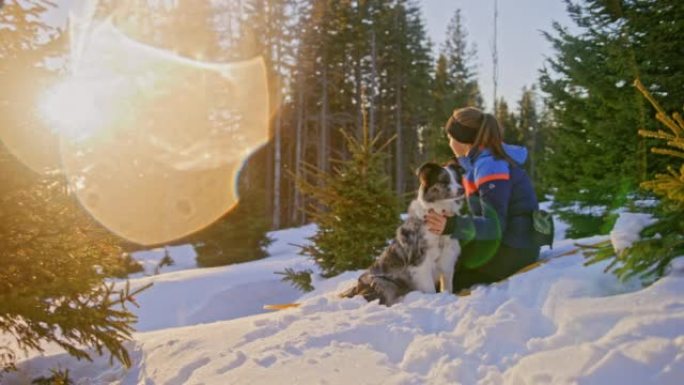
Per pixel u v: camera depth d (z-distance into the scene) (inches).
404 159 1473.9
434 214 162.1
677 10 316.8
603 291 114.3
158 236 636.7
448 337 115.1
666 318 90.4
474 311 123.1
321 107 1360.7
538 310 117.0
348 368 110.3
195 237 556.7
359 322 135.1
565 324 101.1
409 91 1389.0
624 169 328.2
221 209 558.6
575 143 389.4
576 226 390.6
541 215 162.4
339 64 1341.0
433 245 166.6
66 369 151.3
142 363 145.8
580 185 375.6
